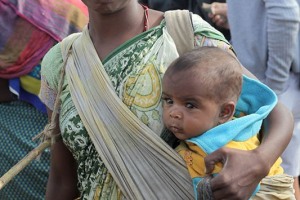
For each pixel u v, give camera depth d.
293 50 3.54
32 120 3.06
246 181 1.65
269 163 1.70
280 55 3.54
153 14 2.02
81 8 3.09
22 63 3.00
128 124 1.86
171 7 4.38
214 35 1.95
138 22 2.00
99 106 1.90
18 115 3.07
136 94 1.88
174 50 1.89
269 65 3.59
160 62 1.88
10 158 3.06
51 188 2.28
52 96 2.15
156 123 1.87
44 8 3.02
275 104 1.86
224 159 1.68
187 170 1.82
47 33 3.00
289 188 1.85
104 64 1.95
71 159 2.21
